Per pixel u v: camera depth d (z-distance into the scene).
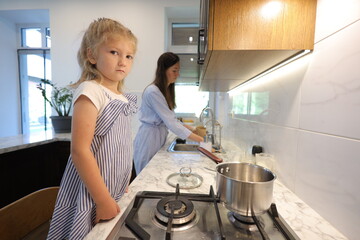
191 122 2.63
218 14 0.56
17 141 1.47
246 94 1.20
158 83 1.35
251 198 0.43
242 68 0.80
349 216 0.41
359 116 0.38
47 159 1.70
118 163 0.63
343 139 0.42
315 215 0.50
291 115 0.63
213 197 0.54
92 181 0.50
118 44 0.61
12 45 2.81
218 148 1.37
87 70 0.65
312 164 0.52
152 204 0.55
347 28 0.41
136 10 2.31
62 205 0.58
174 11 2.41
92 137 0.55
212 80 1.19
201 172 0.84
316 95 0.51
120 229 0.45
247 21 0.55
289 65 0.65
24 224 0.66
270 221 0.47
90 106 0.54
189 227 0.45
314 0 0.53
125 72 0.66
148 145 1.41
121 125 0.65
